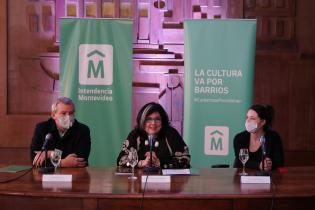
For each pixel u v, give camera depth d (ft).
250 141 13.75
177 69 20.44
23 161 20.33
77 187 10.18
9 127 20.30
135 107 20.52
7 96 20.29
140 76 20.44
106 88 17.07
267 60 20.54
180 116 20.51
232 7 20.39
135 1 20.33
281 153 13.52
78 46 16.96
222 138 16.92
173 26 20.39
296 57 20.53
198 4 20.39
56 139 13.58
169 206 9.62
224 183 10.77
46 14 20.30
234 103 16.89
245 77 16.87
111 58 17.04
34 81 20.36
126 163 12.89
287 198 9.71
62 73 17.08
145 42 20.39
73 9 20.31
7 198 9.83
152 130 13.08
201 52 16.93
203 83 16.96
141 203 9.57
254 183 10.80
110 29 17.06
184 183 10.73
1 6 20.04
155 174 11.80
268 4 20.47
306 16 20.51
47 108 20.43
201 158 17.02
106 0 20.31
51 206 9.70
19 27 20.22
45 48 20.33
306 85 20.49
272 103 20.58
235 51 16.87
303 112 20.52
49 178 10.84
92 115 17.07
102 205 9.61
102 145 17.13
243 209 9.67
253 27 16.84
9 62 20.26
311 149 20.57
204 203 9.63
